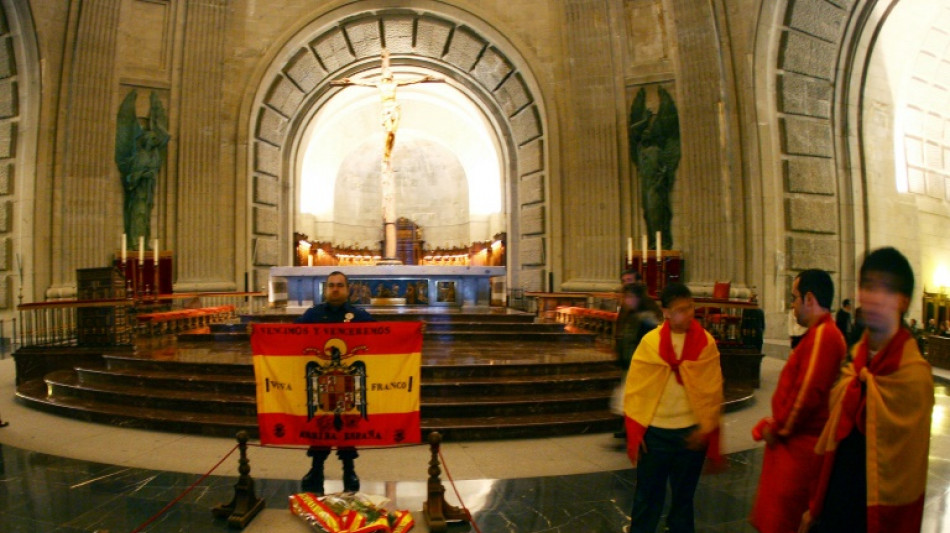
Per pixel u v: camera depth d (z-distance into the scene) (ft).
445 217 76.89
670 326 10.34
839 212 43.83
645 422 10.11
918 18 45.06
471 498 13.61
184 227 45.70
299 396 12.62
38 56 41.24
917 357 6.55
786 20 40.70
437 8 49.65
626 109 46.14
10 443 18.15
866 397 6.68
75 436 18.94
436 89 66.44
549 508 13.04
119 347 27.09
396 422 12.56
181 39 46.14
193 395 20.98
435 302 40.34
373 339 12.60
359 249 75.36
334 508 11.60
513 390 21.47
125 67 44.68
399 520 11.66
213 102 46.93
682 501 10.14
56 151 41.70
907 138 49.57
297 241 59.26
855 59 43.52
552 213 48.37
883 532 6.44
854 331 14.71
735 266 41.27
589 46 46.78
